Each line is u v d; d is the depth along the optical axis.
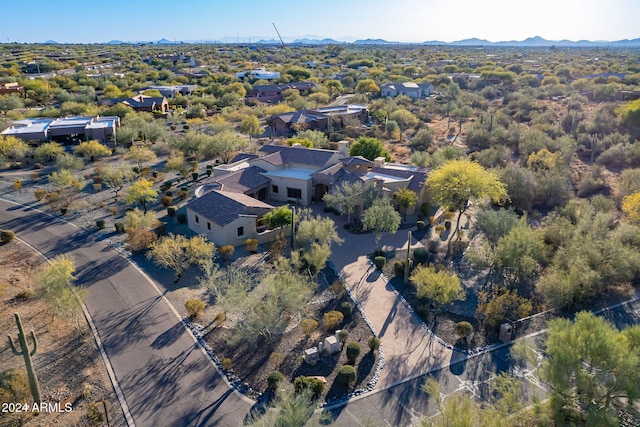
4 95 127.62
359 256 46.34
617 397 23.23
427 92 156.88
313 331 33.88
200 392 27.64
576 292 36.81
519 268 39.38
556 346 23.84
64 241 48.50
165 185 63.53
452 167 52.06
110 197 61.22
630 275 38.41
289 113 105.50
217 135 78.44
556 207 54.25
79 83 153.00
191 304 34.81
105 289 39.00
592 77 163.38
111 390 27.67
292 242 46.41
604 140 81.12
